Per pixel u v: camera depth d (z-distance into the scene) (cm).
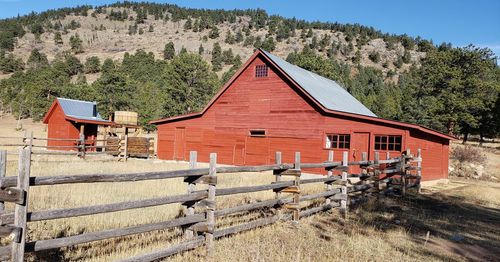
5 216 441
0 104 10300
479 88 5509
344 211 1111
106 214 839
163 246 656
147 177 587
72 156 2772
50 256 593
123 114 3844
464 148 3375
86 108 3450
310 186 1461
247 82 2578
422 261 706
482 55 5709
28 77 12212
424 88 6097
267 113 2481
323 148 2242
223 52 19662
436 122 5331
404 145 1964
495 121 5503
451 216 1148
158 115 7075
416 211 1197
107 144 3044
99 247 645
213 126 2708
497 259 750
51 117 3325
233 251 681
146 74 12762
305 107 2330
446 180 2333
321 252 710
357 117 2125
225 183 1513
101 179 523
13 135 5612
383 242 807
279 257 663
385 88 11962
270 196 1190
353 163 1221
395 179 1566
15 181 441
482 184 2383
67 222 761
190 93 7169
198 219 691
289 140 2381
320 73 6256
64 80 10675
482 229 1004
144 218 821
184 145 2830
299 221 939
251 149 2528
